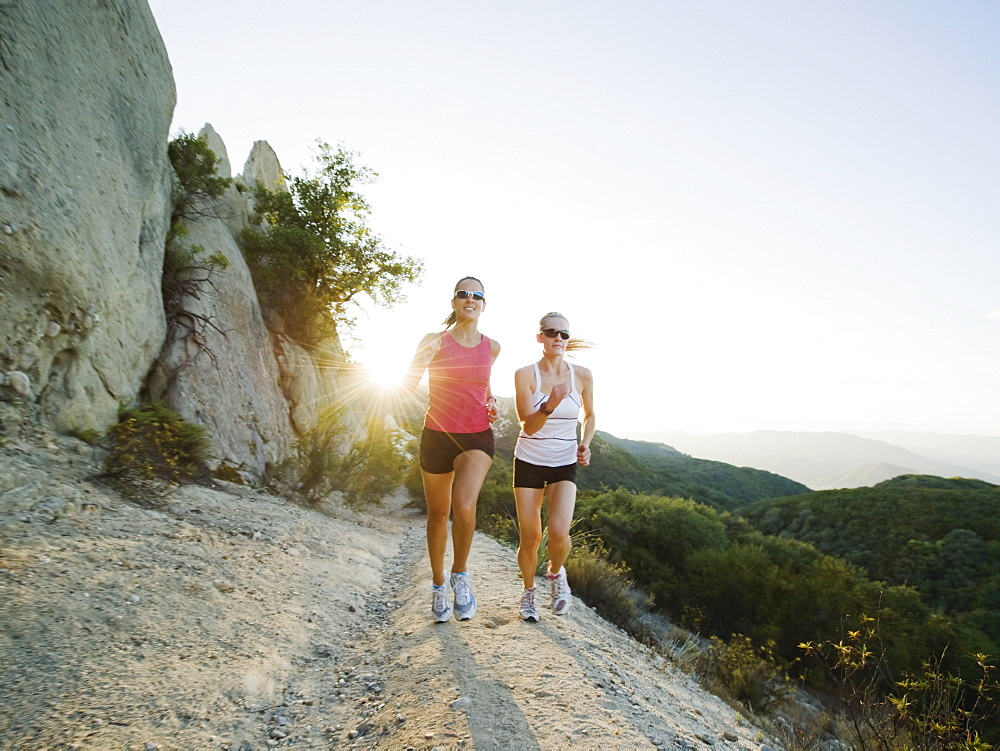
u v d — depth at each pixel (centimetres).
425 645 352
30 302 546
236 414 1046
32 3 570
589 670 338
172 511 562
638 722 277
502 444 3419
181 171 1066
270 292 1545
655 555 2211
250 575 453
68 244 578
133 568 369
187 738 231
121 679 250
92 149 639
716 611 1861
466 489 365
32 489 436
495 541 1120
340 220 1788
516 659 328
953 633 1559
